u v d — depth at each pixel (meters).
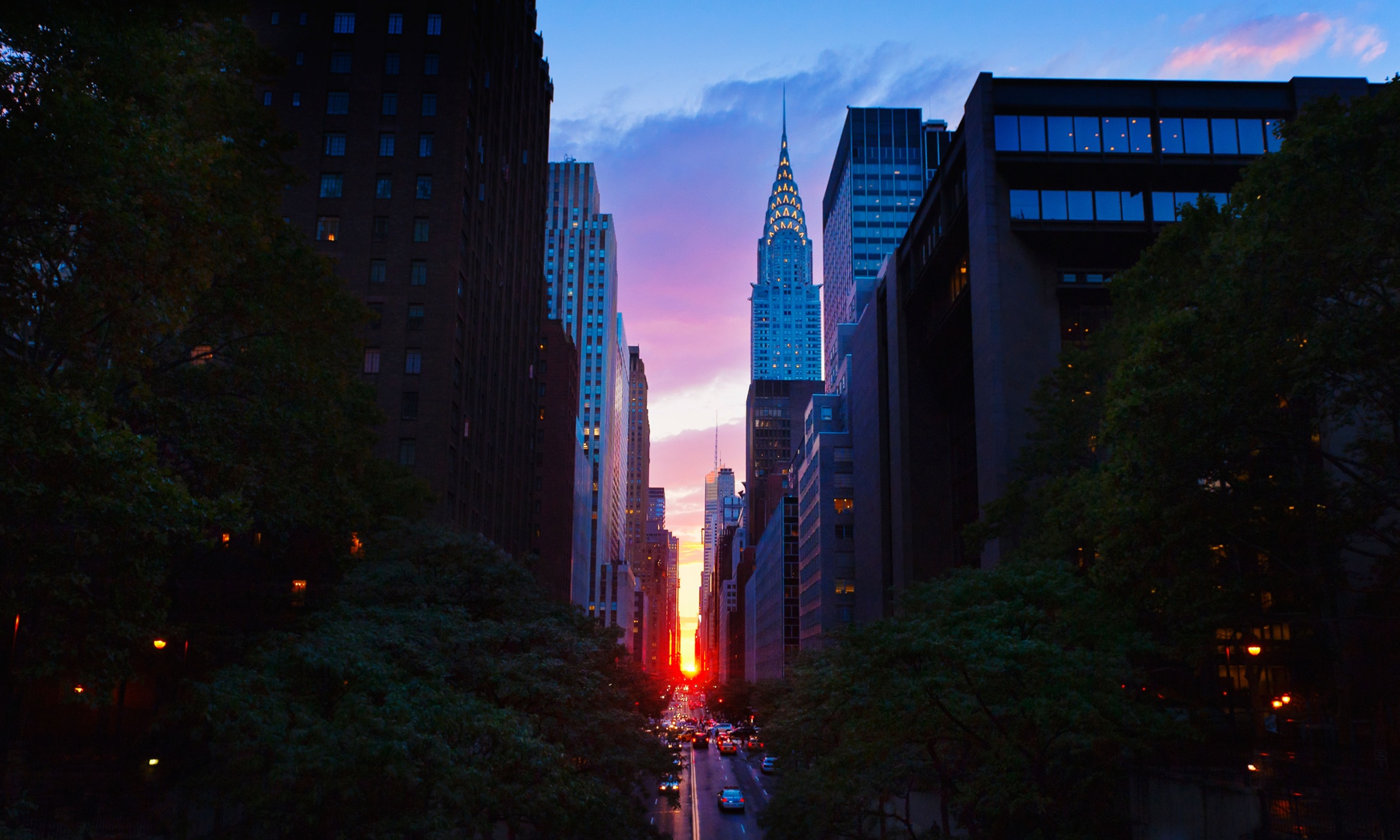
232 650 29.16
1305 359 22.42
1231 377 23.50
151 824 22.19
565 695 30.56
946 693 23.92
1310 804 22.27
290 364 26.98
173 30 20.02
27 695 24.17
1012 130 63.44
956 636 24.73
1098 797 31.08
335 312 30.42
